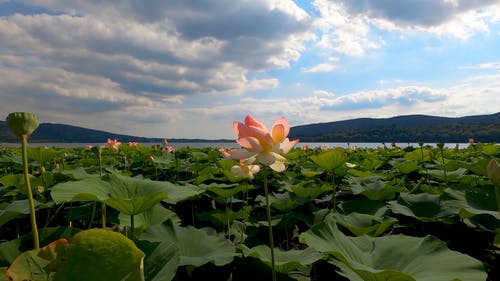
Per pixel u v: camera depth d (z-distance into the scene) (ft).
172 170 28.71
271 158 7.17
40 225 15.67
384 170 28.78
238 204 20.38
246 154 7.34
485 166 16.25
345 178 24.11
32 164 26.73
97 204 13.35
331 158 15.65
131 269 4.60
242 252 9.65
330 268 10.66
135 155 36.73
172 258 6.75
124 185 10.09
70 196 8.00
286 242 15.69
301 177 25.39
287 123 7.82
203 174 19.12
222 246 10.03
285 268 8.62
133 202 8.06
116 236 4.50
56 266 4.64
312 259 8.66
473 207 13.38
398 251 8.83
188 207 19.17
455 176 18.76
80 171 16.65
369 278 6.91
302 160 34.50
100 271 4.56
